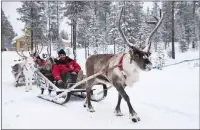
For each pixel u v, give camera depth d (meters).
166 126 5.73
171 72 13.87
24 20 31.59
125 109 7.54
